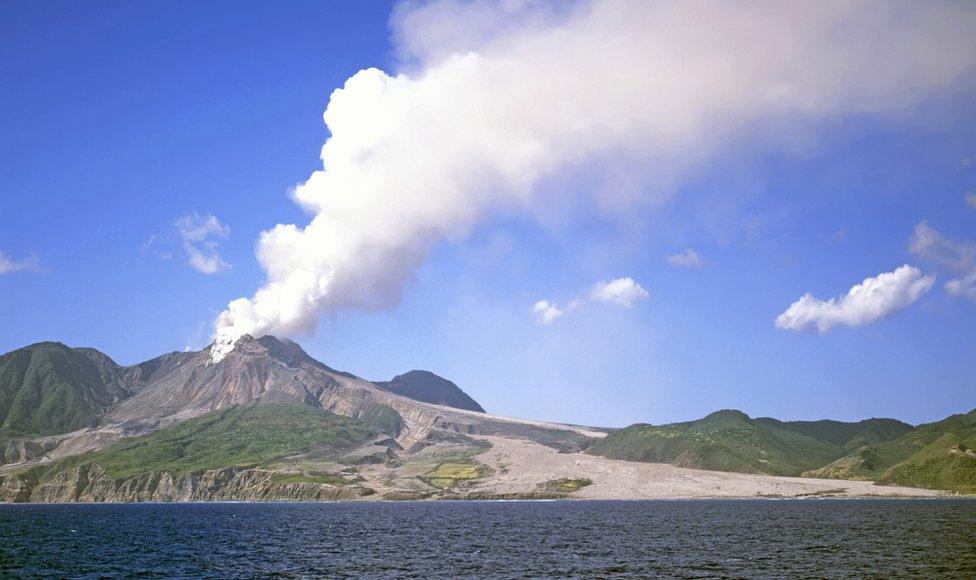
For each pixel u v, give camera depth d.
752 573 111.00
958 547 139.38
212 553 145.00
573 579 107.31
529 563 125.19
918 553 131.12
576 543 157.25
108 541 170.88
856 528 185.12
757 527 195.00
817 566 117.19
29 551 149.25
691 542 156.75
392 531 195.88
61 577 113.94
